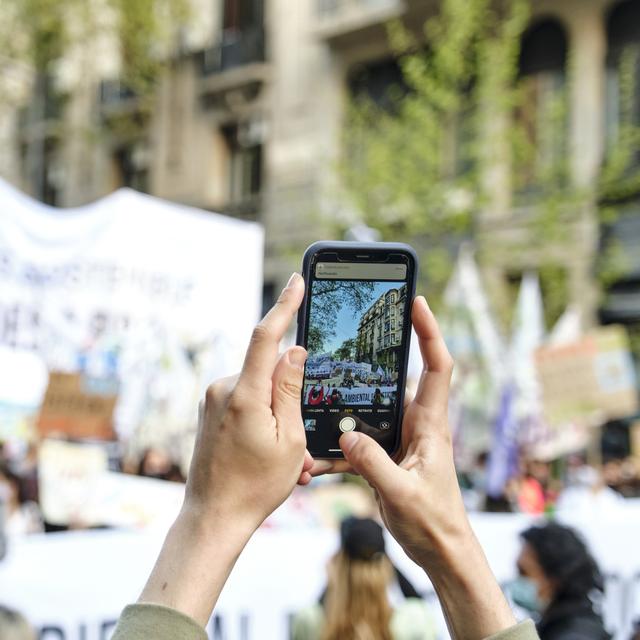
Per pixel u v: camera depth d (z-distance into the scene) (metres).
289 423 0.97
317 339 1.34
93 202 19.98
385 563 2.95
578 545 2.92
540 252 13.73
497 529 4.26
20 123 20.70
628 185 13.20
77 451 3.96
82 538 3.30
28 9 14.68
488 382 7.08
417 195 12.58
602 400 6.51
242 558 3.62
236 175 18.22
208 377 4.28
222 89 18.02
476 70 13.08
